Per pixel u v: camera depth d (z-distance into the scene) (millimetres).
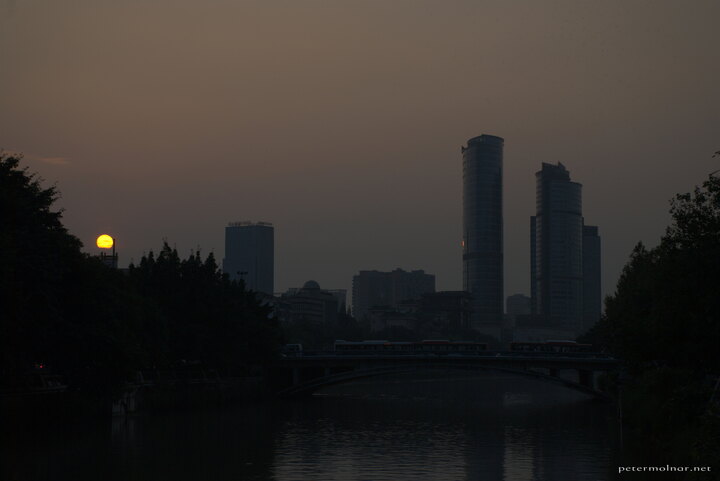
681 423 74312
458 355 180000
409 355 179625
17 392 96188
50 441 90938
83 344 96125
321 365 182375
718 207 62938
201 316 153375
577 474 74000
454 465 80125
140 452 84875
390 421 129500
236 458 83312
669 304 63375
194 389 145000
